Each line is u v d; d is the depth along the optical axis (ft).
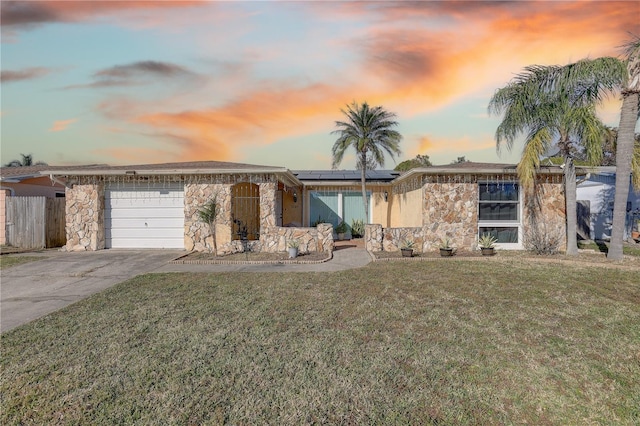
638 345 14.17
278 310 18.81
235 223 45.19
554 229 42.34
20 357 13.19
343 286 24.32
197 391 10.75
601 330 15.81
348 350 13.65
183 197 44.16
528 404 10.17
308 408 9.88
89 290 24.08
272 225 42.63
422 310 18.72
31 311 19.34
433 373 11.85
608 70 33.53
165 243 44.52
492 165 47.42
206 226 42.65
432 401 10.26
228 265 33.68
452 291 22.71
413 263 33.78
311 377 11.57
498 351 13.61
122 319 17.43
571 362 12.70
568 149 38.19
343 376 11.63
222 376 11.65
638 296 21.42
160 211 44.50
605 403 10.23
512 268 30.48
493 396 10.54
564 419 9.52
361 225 63.67
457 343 14.38
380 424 9.23
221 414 9.61
